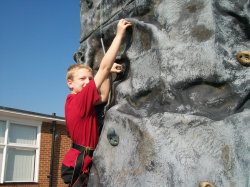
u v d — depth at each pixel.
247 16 1.64
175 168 1.41
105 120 1.79
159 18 1.75
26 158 11.67
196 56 1.56
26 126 11.73
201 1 1.62
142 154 1.52
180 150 1.43
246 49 1.62
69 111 1.85
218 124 1.44
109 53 1.80
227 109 1.50
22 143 11.54
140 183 1.49
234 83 1.53
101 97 1.89
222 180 1.37
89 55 2.23
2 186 10.83
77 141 1.81
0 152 11.00
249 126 1.47
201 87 1.56
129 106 1.73
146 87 1.69
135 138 1.58
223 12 1.62
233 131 1.43
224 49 1.56
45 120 12.02
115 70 1.88
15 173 11.34
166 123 1.50
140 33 1.82
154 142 1.48
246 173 1.40
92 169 1.77
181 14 1.67
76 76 1.96
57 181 12.00
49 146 12.10
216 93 1.53
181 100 1.54
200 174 1.38
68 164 1.78
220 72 1.52
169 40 1.66
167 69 1.61
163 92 1.60
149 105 1.65
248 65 1.58
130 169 1.56
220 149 1.41
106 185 1.65
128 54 1.87
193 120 1.46
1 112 10.77
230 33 1.61
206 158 1.40
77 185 1.73
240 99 1.51
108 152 1.70
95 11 2.30
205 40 1.56
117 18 2.06
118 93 1.85
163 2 1.75
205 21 1.58
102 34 2.14
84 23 2.41
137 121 1.59
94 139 1.82
